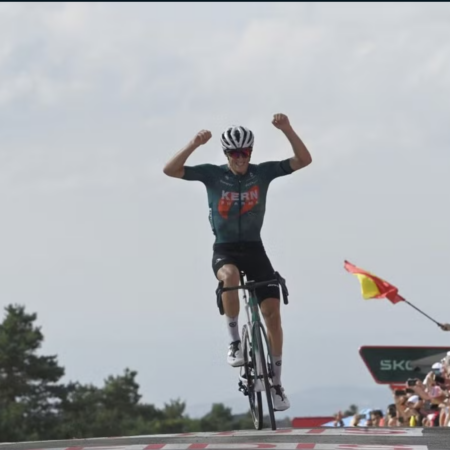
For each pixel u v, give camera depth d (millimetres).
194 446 17625
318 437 18422
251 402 20875
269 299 19688
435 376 32125
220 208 19812
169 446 17812
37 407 114750
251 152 19656
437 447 17203
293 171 19922
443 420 30609
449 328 32062
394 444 17547
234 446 17406
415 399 33875
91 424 117500
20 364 113875
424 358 41031
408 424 34812
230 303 19969
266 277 19953
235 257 19906
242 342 20500
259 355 19422
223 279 19609
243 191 19797
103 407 129125
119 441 19047
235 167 19688
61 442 19656
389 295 32625
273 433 19156
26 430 110938
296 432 19344
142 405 136750
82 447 18438
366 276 33094
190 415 145875
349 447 17156
